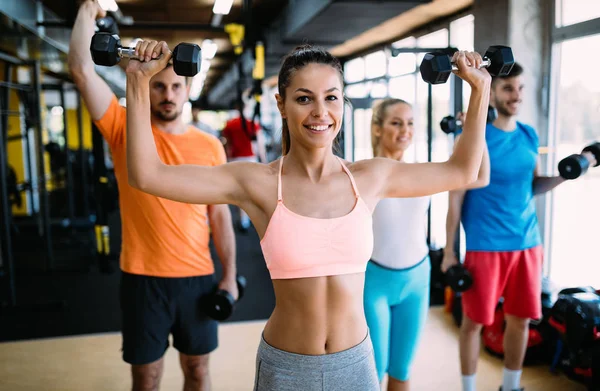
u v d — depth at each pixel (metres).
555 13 3.52
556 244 3.75
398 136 2.16
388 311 2.01
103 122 1.90
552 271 3.72
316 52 1.21
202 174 1.23
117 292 4.45
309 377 1.20
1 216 3.98
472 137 1.28
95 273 5.09
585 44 3.31
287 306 1.22
